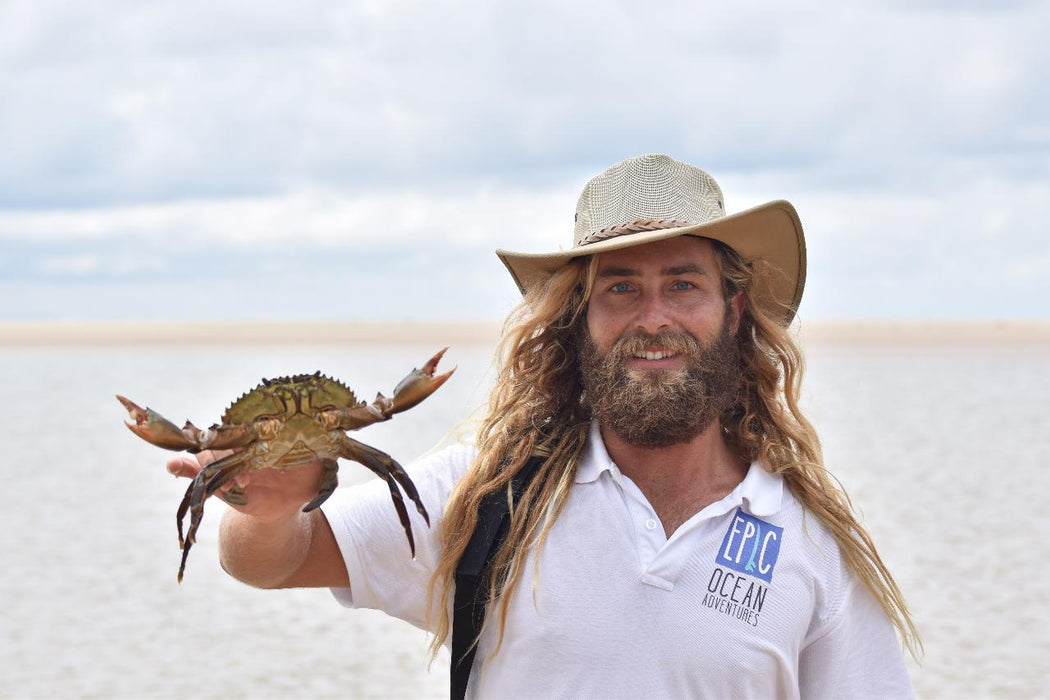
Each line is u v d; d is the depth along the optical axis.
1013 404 27.39
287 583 3.82
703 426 3.75
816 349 53.38
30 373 42.38
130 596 11.47
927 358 46.81
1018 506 14.98
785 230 3.95
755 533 3.70
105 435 23.59
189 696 8.70
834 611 3.75
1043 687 8.70
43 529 14.48
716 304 3.87
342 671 9.30
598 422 3.94
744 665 3.55
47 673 9.32
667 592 3.58
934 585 11.35
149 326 90.75
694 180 3.99
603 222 3.95
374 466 3.34
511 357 4.09
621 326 3.81
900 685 3.84
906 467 18.06
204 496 3.13
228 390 33.38
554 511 3.73
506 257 4.20
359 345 64.94
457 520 3.78
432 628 3.88
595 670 3.55
